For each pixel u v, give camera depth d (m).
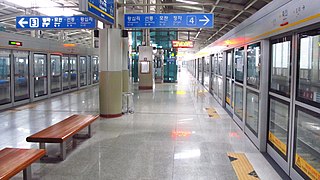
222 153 4.48
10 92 9.03
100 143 5.02
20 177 3.55
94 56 17.50
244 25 5.77
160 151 4.57
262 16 4.39
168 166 3.92
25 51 9.81
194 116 7.56
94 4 5.23
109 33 7.19
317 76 2.91
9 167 2.81
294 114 3.38
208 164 4.00
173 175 3.62
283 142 3.80
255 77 5.07
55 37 24.78
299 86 3.28
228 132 5.83
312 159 3.01
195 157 4.29
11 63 9.02
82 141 5.15
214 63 11.97
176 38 20.69
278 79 4.09
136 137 5.42
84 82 15.90
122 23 8.68
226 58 9.02
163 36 20.25
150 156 4.33
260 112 4.54
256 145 4.80
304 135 3.19
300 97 3.23
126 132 5.81
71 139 5.27
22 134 5.64
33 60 10.30
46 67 11.31
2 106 8.59
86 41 31.42
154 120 7.02
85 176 3.58
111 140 5.21
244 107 5.72
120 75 7.43
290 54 3.54
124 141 5.15
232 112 7.73
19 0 11.01
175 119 7.15
